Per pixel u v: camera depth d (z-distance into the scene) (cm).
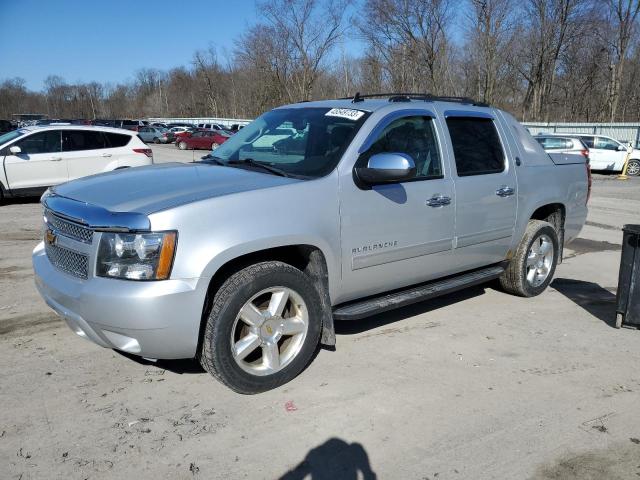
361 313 392
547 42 4541
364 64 4559
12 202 1180
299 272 359
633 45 4481
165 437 308
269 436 311
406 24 4169
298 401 348
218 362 330
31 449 294
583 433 320
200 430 315
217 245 317
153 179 368
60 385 362
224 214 323
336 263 375
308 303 365
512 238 519
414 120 432
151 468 282
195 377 377
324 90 4884
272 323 352
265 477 278
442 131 447
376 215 392
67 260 341
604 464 293
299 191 354
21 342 430
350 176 378
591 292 597
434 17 4097
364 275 397
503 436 315
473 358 417
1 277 609
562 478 281
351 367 397
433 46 4191
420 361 409
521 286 550
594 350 438
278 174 377
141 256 305
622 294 477
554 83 4828
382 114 409
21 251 736
